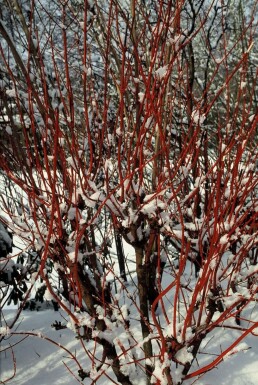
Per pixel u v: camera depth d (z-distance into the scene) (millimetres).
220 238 1734
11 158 1816
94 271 2227
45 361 2721
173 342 1691
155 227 1717
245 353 2432
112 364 1902
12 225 1841
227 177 1784
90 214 1979
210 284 1748
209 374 2293
